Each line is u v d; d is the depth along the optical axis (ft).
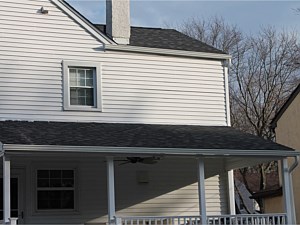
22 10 50.98
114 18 55.11
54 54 51.55
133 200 52.49
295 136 78.84
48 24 51.80
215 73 57.93
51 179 50.19
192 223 48.78
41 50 51.13
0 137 41.50
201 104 56.54
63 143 41.70
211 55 57.47
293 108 79.51
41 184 49.78
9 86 49.39
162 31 63.00
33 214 48.93
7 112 48.96
